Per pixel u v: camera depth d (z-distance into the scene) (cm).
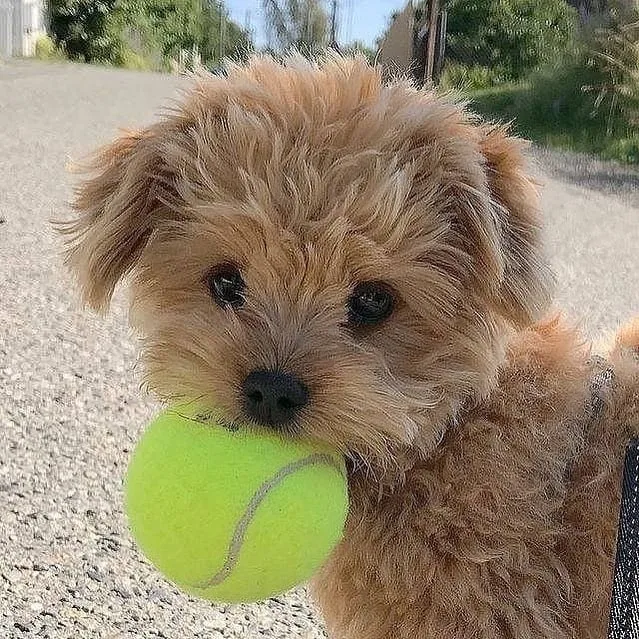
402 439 22
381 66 27
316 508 21
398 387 23
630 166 157
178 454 21
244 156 23
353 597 25
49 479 41
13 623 31
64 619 32
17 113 156
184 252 24
